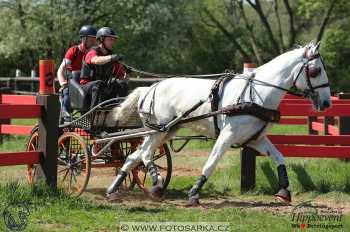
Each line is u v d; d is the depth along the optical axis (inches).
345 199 444.8
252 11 2373.3
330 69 2062.0
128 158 441.1
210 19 2282.2
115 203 424.5
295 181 480.1
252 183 479.2
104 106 446.3
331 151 475.8
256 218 368.5
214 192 482.3
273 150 420.8
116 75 477.1
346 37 1971.0
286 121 735.1
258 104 405.1
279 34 2148.1
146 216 370.6
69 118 480.1
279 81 408.5
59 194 406.9
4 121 783.7
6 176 545.0
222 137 407.5
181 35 2016.5
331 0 1927.9
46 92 428.8
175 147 765.9
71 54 501.7
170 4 1913.1
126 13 1867.6
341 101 558.3
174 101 428.8
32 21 1839.3
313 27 2180.1
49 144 427.5
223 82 419.2
